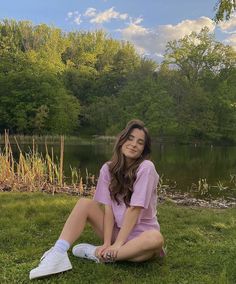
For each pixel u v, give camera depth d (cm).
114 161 361
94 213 362
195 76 5106
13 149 2564
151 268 349
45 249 398
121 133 362
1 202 673
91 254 359
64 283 314
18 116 4453
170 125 4316
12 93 4534
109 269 337
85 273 334
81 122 5256
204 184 1185
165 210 669
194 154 2772
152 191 353
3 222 507
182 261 370
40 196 768
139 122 364
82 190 977
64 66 6406
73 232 343
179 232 492
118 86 6109
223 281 318
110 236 358
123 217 358
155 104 4381
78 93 6069
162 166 1808
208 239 474
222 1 951
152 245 338
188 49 5112
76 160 1947
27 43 6681
